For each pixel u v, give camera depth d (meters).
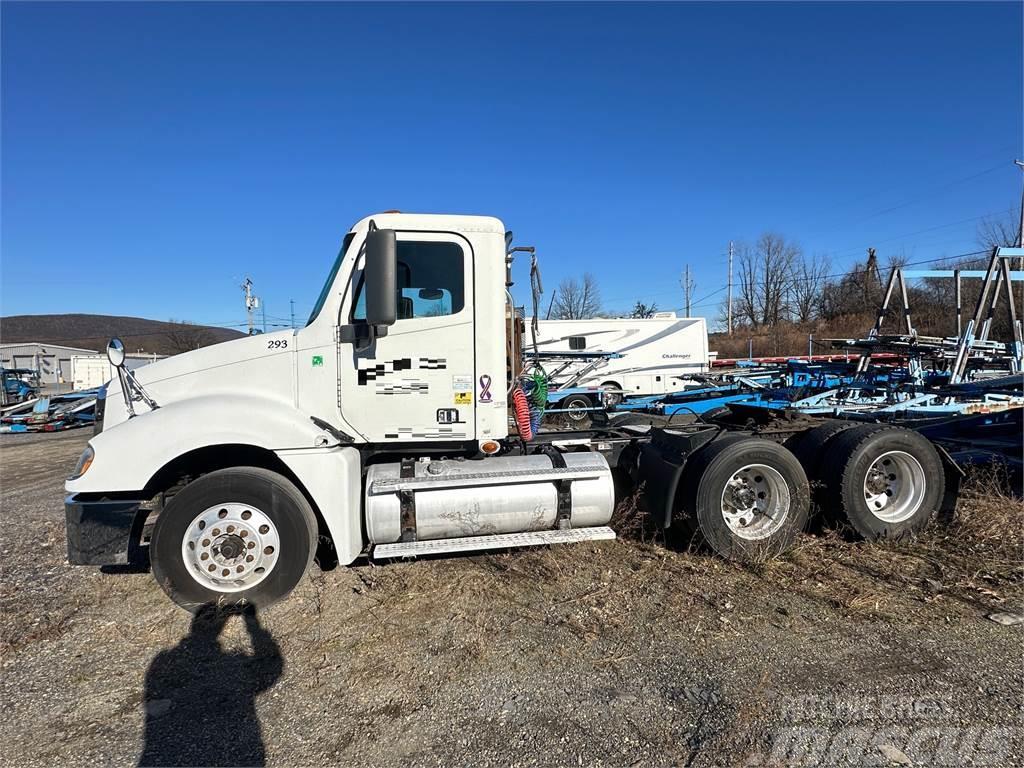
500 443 4.86
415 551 4.25
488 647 3.48
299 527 4.06
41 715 2.97
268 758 2.61
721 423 6.41
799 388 8.61
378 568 4.65
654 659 3.31
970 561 4.59
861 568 4.51
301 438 4.14
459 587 4.27
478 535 4.51
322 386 4.48
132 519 3.99
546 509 4.55
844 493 4.94
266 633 3.75
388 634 3.67
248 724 2.86
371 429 4.53
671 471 4.82
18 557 5.41
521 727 2.77
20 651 3.61
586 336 17.77
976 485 5.96
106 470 3.94
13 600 4.38
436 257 4.56
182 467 4.33
